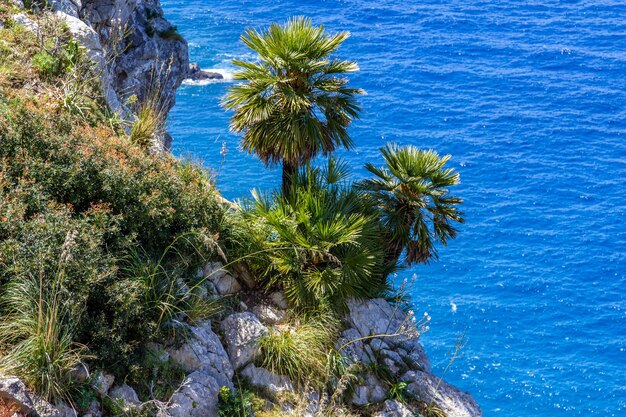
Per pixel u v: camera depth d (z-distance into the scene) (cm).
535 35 11200
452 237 1956
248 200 1781
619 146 8431
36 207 1366
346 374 1430
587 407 5166
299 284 1631
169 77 3947
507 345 5662
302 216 1661
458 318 5884
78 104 1855
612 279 6391
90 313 1289
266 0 11462
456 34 11081
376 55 10269
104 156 1520
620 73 10138
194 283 1530
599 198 7469
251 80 1820
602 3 12494
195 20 10488
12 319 1227
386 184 1920
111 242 1411
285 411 1422
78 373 1208
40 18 2133
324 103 1797
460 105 9094
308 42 1772
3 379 1103
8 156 1455
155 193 1501
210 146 7188
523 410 5125
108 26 2877
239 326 1499
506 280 6291
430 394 1620
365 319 1697
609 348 5684
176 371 1341
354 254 1664
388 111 8806
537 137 8512
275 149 1753
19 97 1670
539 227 7006
